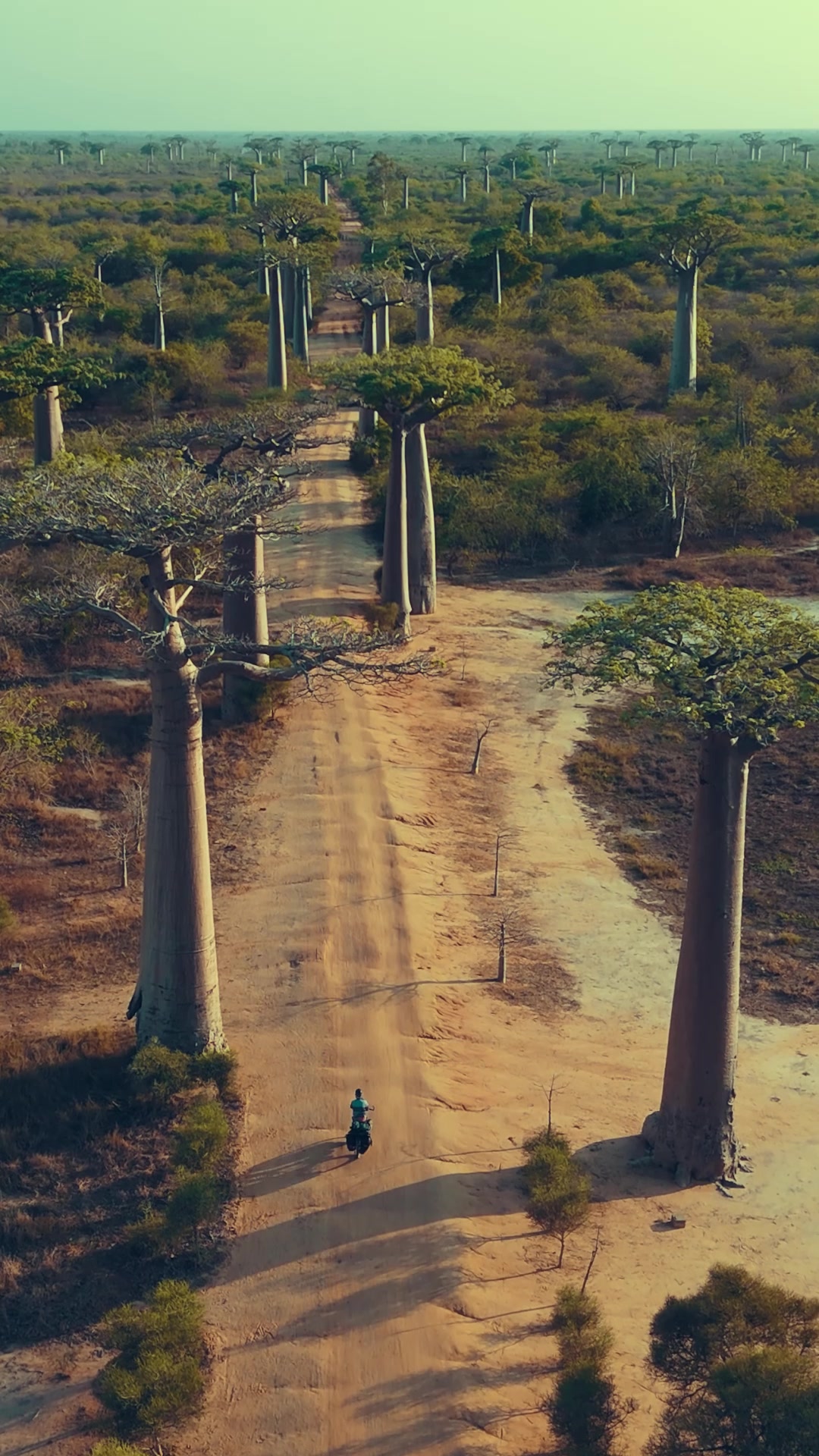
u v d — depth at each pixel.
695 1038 18.91
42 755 30.34
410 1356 15.69
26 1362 15.60
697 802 18.48
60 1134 19.27
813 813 32.31
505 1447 14.44
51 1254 17.09
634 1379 15.34
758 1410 12.70
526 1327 16.20
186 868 20.12
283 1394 15.18
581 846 30.45
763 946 26.22
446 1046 22.09
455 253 79.81
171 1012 20.66
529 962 25.28
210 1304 16.47
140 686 37.44
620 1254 17.64
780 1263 17.58
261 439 34.31
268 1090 20.53
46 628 40.03
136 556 19.72
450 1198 18.33
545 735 36.75
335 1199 18.25
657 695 18.50
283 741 34.06
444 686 39.59
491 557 52.34
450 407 40.25
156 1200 18.00
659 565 50.72
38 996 23.03
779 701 17.20
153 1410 14.41
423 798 31.88
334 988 23.38
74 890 26.88
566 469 56.16
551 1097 21.03
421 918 26.12
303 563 48.97
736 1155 19.48
